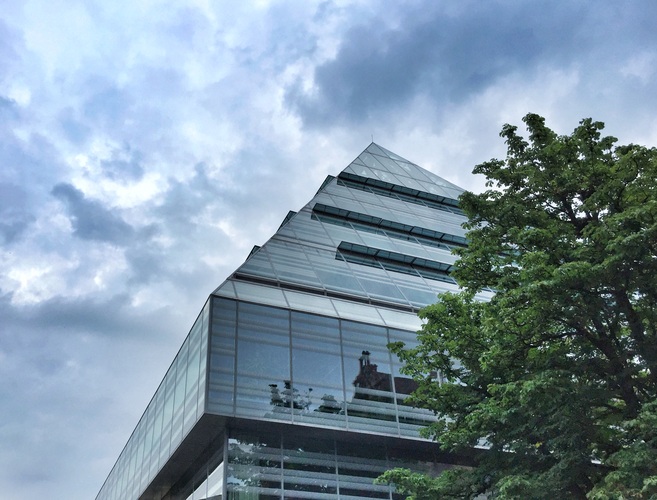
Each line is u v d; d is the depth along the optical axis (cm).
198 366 2516
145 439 3375
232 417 2325
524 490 1327
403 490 1575
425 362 1695
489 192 1662
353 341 2730
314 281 3025
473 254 1622
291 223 3531
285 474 2381
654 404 1234
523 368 1488
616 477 1198
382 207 4166
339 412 2511
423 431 1702
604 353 1451
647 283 1386
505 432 1488
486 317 1524
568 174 1542
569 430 1353
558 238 1472
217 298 2577
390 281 3344
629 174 1484
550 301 1381
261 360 2497
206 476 2522
